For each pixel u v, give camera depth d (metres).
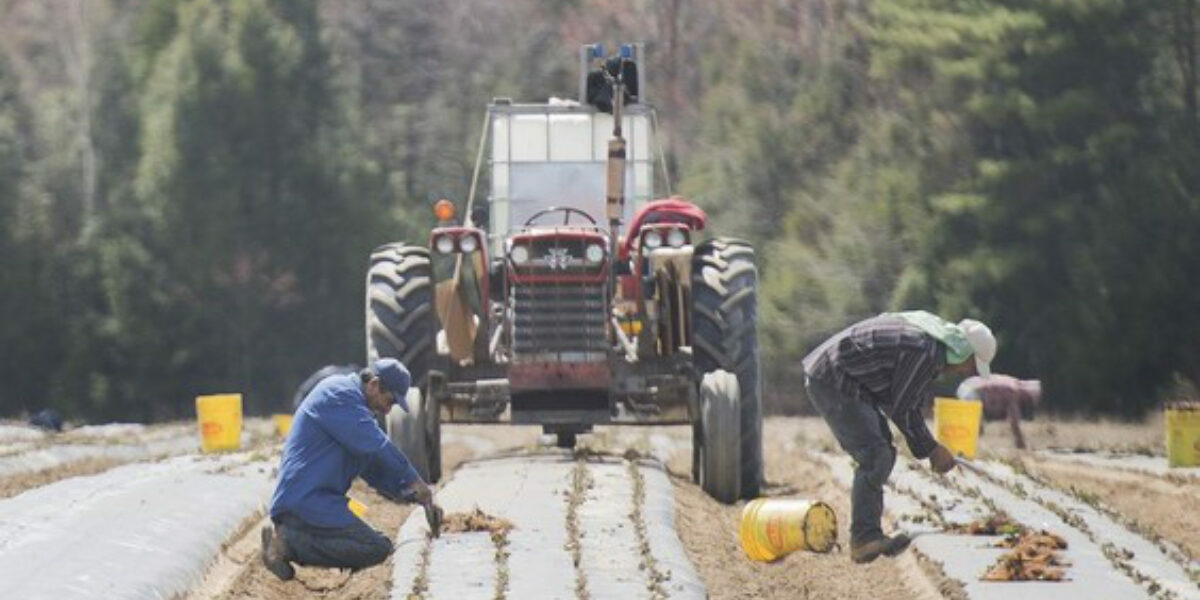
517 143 55.94
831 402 36.88
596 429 80.81
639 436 74.75
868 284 130.38
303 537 33.12
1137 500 52.62
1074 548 37.72
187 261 143.12
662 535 38.88
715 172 146.12
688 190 146.88
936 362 36.00
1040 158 122.81
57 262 144.75
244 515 44.09
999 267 121.50
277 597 36.72
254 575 37.94
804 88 149.25
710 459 48.66
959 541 38.47
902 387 36.06
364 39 172.38
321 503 33.09
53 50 177.00
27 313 143.00
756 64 151.75
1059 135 125.50
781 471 60.00
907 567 37.53
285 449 33.59
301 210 145.00
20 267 143.12
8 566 34.75
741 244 52.12
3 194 144.25
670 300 52.22
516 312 50.00
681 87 166.62
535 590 33.31
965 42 128.38
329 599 36.38
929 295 126.50
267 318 144.62
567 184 55.84
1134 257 119.31
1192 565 38.09
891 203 131.38
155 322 143.12
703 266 51.19
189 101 144.25
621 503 42.81
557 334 49.88
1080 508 44.56
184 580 36.16
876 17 141.12
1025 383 76.88
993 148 131.25
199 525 40.84
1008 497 46.56
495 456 58.53
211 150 144.25
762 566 39.28
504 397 52.28
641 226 50.88
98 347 143.62
